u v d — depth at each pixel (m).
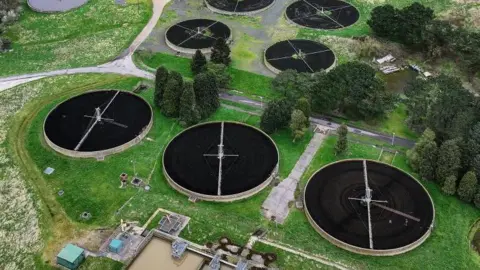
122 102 114.06
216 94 113.94
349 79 111.38
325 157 102.50
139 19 152.00
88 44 140.50
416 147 99.56
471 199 92.31
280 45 138.00
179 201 91.50
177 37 141.00
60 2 161.12
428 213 89.06
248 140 104.31
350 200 91.12
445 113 100.69
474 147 93.25
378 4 161.75
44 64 131.88
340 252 82.81
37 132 107.31
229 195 91.25
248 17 154.25
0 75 127.25
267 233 85.31
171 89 109.44
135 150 102.88
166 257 76.19
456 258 83.00
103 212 88.62
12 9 150.62
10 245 83.69
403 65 134.50
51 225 85.94
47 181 95.12
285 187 95.38
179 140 103.88
